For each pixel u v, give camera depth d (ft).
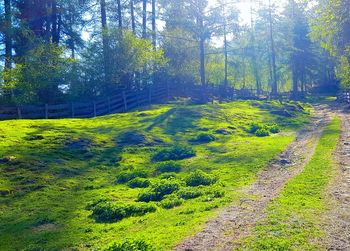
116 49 114.01
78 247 28.32
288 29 199.62
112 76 113.60
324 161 47.83
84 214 36.17
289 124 91.86
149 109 113.91
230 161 53.16
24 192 43.42
